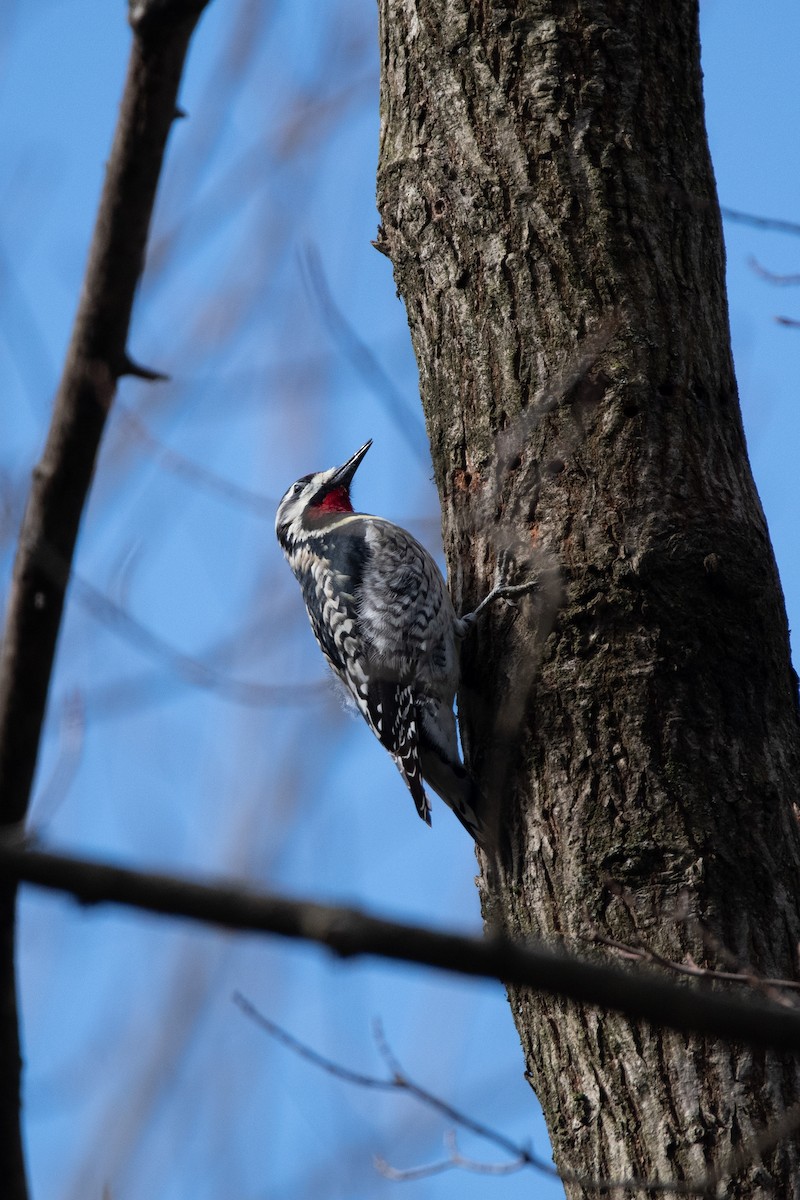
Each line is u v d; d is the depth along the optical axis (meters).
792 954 8.50
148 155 5.56
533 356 10.12
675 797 8.85
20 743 5.75
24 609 5.73
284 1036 8.59
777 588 9.88
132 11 5.33
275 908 4.37
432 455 10.84
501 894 9.30
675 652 9.23
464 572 10.51
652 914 8.59
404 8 11.09
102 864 4.28
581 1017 8.59
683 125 10.60
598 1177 8.29
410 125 10.95
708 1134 8.01
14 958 5.47
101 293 5.70
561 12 10.52
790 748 9.32
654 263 10.14
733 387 10.33
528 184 10.33
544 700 9.41
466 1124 7.66
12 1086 5.55
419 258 10.84
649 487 9.60
